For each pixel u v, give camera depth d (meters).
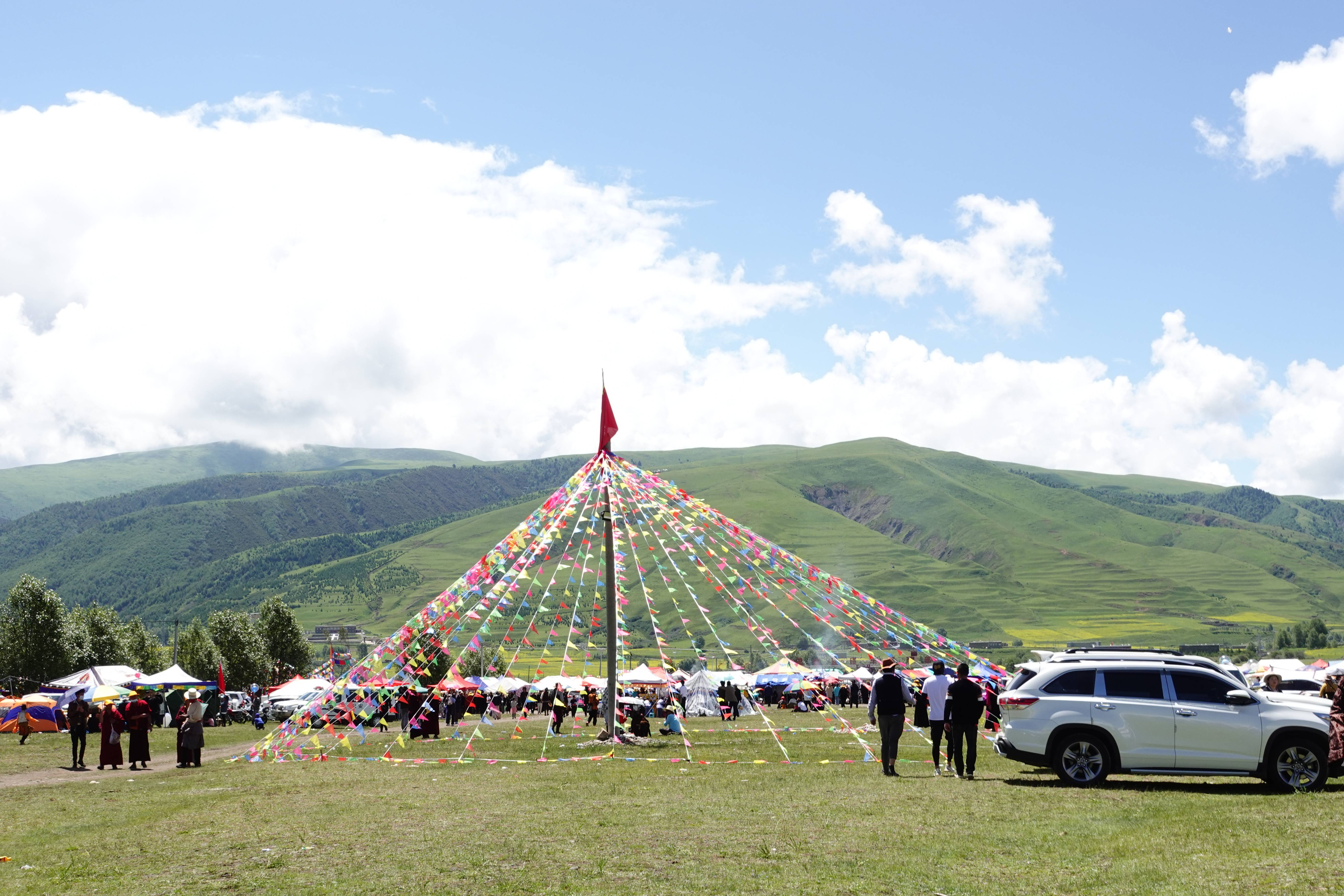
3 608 69.31
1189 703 15.31
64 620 70.31
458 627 28.05
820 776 18.64
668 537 29.83
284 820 14.02
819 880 9.54
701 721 43.34
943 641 31.20
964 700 17.73
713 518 29.84
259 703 52.50
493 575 27.66
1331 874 9.18
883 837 11.66
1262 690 16.30
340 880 9.96
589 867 10.32
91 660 71.94
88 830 14.09
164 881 10.13
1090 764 15.60
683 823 12.98
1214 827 11.60
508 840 11.90
